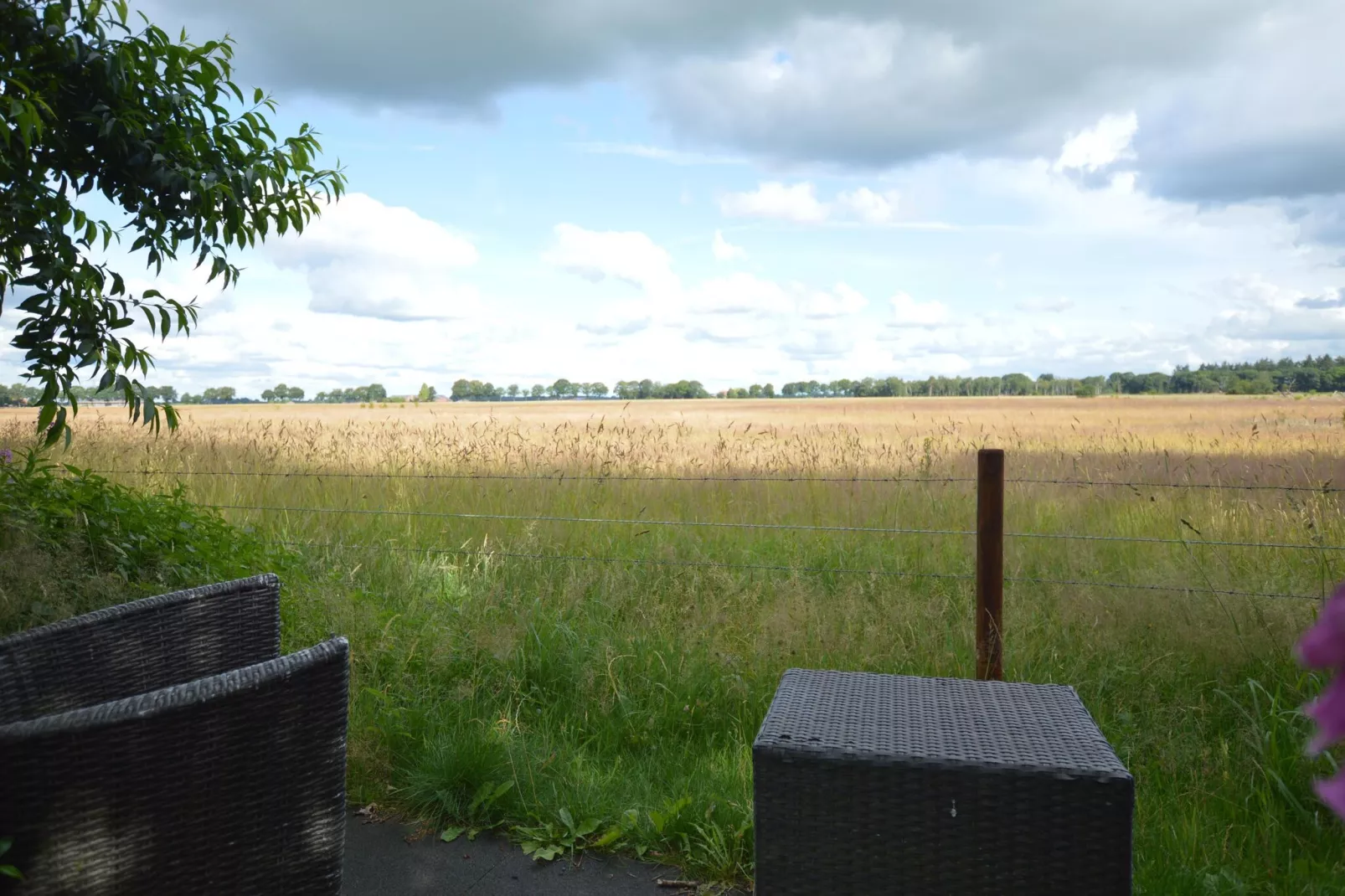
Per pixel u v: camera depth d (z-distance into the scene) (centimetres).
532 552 702
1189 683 470
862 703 302
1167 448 1163
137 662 299
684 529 783
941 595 601
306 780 248
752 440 1194
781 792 261
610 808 381
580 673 487
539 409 5559
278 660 245
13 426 771
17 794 202
